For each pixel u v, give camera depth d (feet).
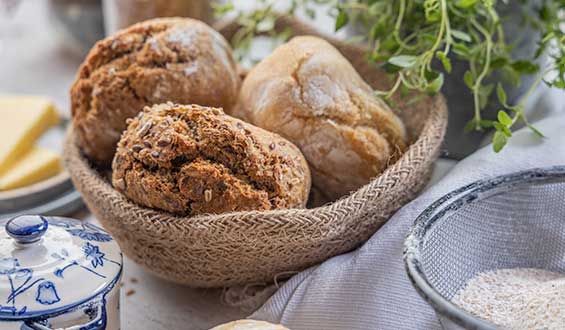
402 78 2.34
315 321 2.15
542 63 2.70
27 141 2.81
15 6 3.78
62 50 3.57
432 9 2.34
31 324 1.93
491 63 2.45
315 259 2.20
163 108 2.19
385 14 2.52
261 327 1.97
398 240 2.16
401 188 2.20
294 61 2.32
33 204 2.65
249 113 2.33
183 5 2.76
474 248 2.15
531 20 2.55
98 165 2.44
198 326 2.25
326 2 2.74
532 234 2.19
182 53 2.38
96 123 2.37
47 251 2.00
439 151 2.33
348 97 2.30
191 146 2.12
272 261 2.16
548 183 2.15
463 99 2.56
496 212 2.15
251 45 2.96
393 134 2.33
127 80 2.36
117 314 2.05
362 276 2.15
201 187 2.11
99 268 2.01
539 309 1.97
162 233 2.12
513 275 2.15
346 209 2.13
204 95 2.38
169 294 2.33
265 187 2.14
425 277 1.90
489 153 2.34
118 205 2.17
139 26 2.42
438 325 2.08
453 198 2.10
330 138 2.26
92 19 3.27
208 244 2.11
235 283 2.23
